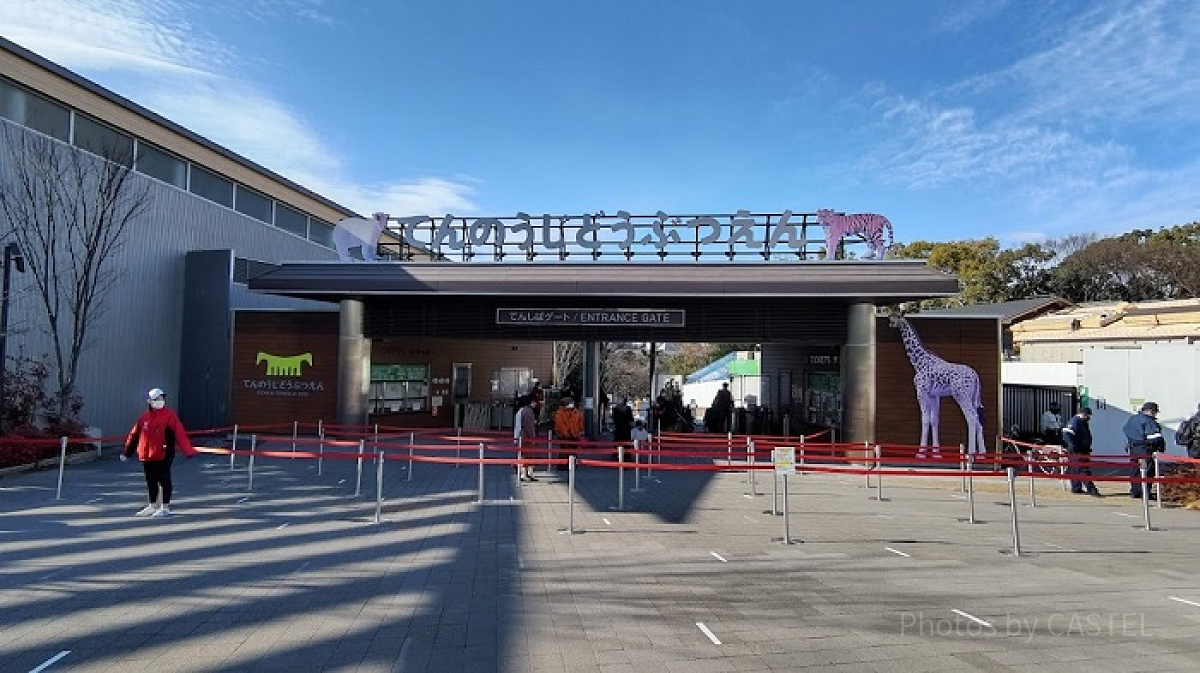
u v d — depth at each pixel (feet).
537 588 20.93
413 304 59.36
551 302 57.67
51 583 20.72
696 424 93.56
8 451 42.60
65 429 49.75
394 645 16.21
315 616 18.17
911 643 16.58
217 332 66.64
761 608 19.21
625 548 26.22
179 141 69.82
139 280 64.13
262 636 16.70
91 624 17.38
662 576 22.41
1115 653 16.03
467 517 31.71
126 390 62.54
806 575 22.74
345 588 20.67
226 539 26.68
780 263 54.08
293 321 64.23
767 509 35.09
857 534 29.43
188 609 18.60
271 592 20.16
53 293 55.88
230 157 77.05
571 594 20.38
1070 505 38.81
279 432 62.95
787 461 27.96
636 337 57.57
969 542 28.22
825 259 55.01
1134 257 134.92
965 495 41.83
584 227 56.80
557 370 119.85
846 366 55.36
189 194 70.90
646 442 46.06
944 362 55.16
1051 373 74.74
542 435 58.18
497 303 58.18
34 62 54.13
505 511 33.27
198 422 66.18
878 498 39.19
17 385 48.70
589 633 17.11
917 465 43.57
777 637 16.93
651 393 76.48
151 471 30.91
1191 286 127.44
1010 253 148.15
